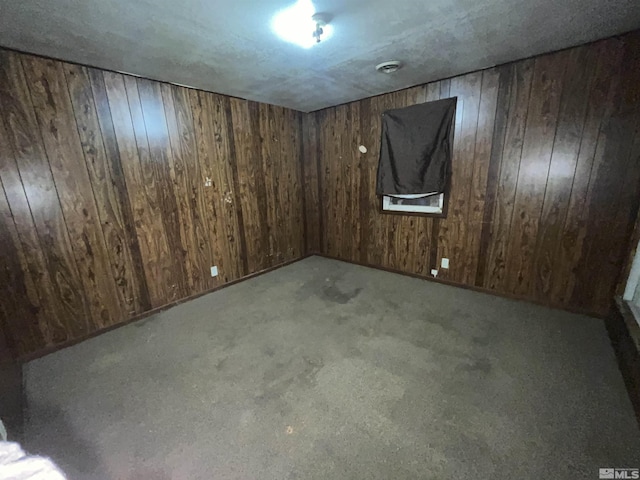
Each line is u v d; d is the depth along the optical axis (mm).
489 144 2617
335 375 1811
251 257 3629
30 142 2002
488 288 2891
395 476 1202
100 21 1577
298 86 2820
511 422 1431
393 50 2072
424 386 1692
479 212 2801
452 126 2787
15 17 1511
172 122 2705
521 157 2475
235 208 3363
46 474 745
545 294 2568
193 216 2984
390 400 1599
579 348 1976
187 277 3008
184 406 1603
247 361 1979
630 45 1916
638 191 2035
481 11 1598
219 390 1715
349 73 2506
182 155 2818
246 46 1931
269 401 1620
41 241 2111
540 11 1609
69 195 2201
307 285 3297
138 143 2512
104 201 2375
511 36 1911
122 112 2387
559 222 2393
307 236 4398
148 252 2689
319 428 1439
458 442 1339
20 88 1934
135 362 2010
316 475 1217
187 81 2604
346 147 3699
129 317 2621
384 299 2859
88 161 2258
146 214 2637
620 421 1409
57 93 2070
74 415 1556
